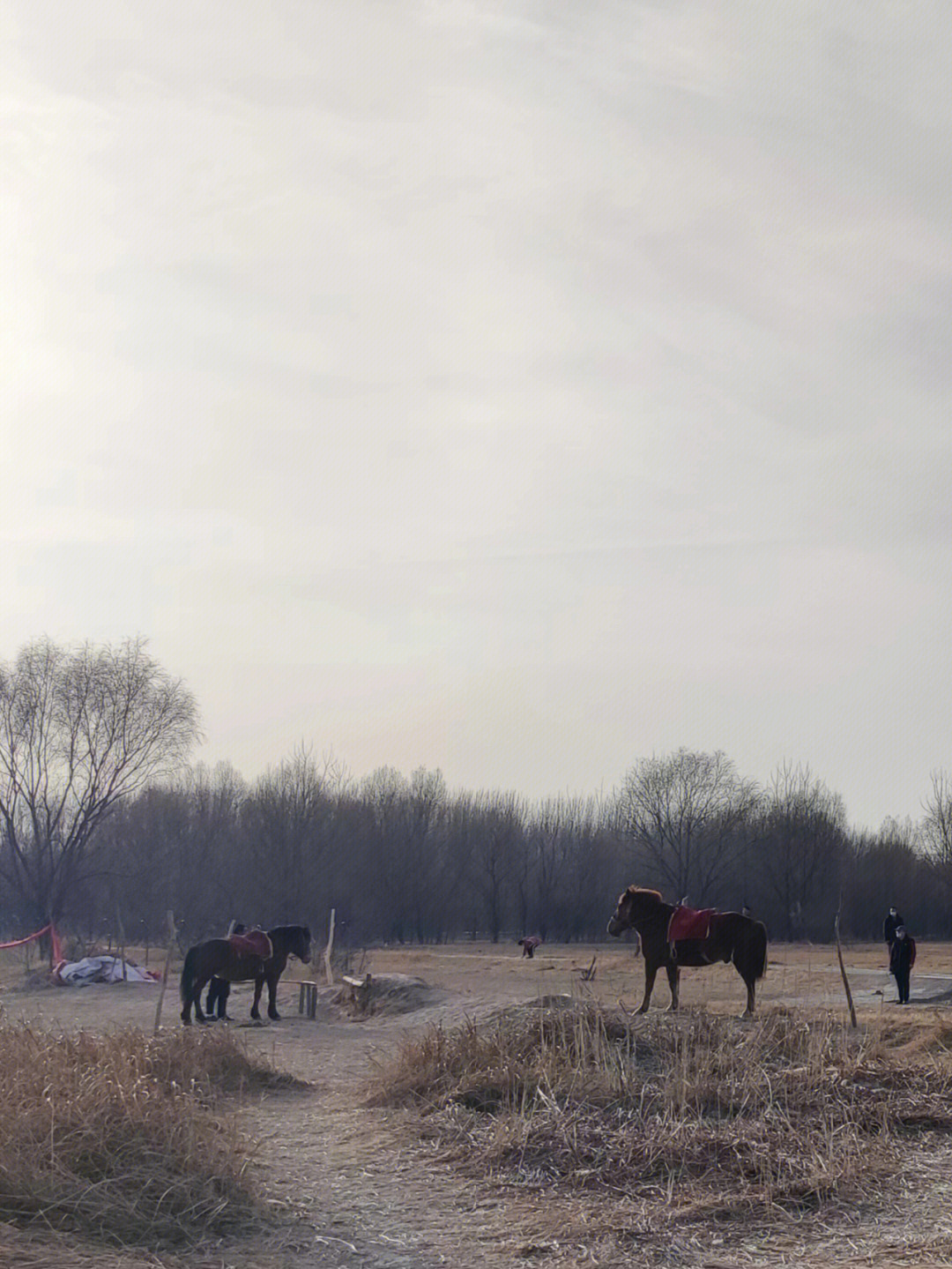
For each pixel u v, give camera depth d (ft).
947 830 287.69
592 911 282.15
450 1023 73.41
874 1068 46.11
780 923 269.64
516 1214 31.76
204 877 229.86
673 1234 30.09
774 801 278.67
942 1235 29.66
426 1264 27.91
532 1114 40.06
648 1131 37.99
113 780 177.47
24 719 174.81
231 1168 32.76
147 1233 28.60
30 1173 29.55
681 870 269.85
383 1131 41.01
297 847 237.66
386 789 285.02
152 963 145.38
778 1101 41.96
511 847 290.35
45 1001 100.37
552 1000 59.67
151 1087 38.32
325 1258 28.14
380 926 252.21
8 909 192.95
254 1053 57.16
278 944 84.23
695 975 112.98
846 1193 32.89
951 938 274.98
